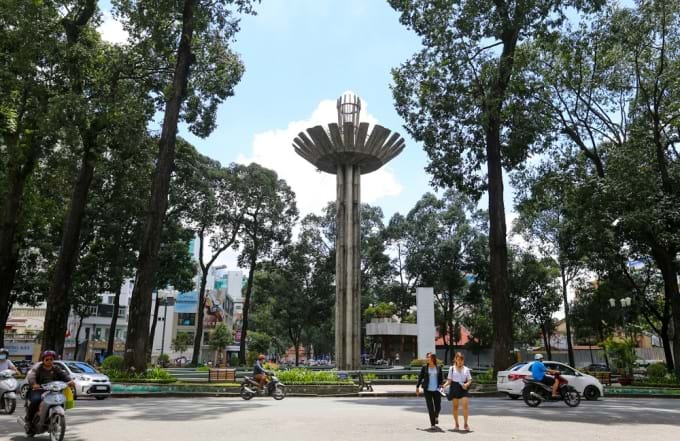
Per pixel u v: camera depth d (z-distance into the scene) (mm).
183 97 22812
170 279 37906
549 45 21844
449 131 23250
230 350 74688
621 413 12859
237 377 24344
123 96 21719
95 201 31938
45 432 8664
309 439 8164
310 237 48562
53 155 22984
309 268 48062
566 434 9055
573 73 25406
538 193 27125
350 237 28281
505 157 23312
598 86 25641
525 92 21438
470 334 53156
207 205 38500
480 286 46719
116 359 22703
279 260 45938
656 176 24656
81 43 21578
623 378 26016
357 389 19922
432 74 21672
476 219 48000
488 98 20891
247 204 42531
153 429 9289
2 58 19500
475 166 23578
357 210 28969
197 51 24453
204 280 42062
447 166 23453
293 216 45156
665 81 24422
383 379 25984
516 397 18250
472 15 20562
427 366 9789
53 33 20766
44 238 33719
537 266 44281
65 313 31922
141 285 19891
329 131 28672
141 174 27062
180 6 21891
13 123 21047
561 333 64125
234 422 10297
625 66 25609
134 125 21375
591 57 25438
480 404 15859
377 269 50969
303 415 11625
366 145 28531
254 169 43219
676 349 25234
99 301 38281
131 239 34219
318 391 19125
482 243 46031
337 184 29234
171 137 21062
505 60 20688
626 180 22547
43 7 19656
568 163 27031
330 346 77188
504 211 22109
